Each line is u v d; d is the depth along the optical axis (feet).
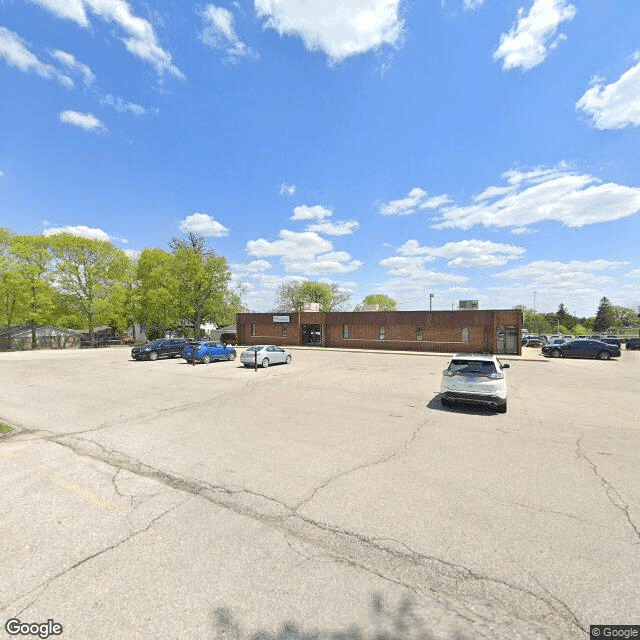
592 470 17.29
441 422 26.73
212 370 62.75
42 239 133.08
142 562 10.25
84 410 31.12
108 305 143.33
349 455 19.49
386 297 262.88
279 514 13.16
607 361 85.71
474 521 12.58
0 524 12.41
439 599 8.89
